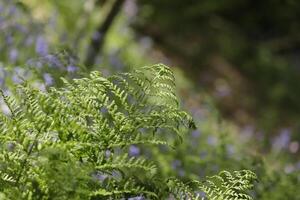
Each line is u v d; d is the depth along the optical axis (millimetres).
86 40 7746
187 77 13984
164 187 2418
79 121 2252
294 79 15656
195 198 2375
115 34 11508
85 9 8188
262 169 4230
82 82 2264
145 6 15133
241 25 17219
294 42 17391
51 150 2068
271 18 17250
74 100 2223
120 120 2256
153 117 2268
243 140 7613
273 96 14828
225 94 13617
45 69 3535
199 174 4234
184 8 15789
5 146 2221
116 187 2285
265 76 15516
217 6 16312
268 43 17188
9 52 5719
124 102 2277
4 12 6266
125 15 12039
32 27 6539
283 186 4113
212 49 15633
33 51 5812
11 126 2205
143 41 12688
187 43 15344
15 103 2273
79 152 2219
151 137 2303
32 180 2146
